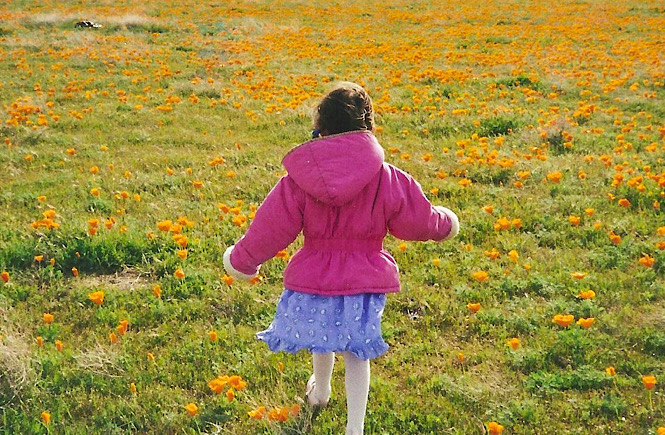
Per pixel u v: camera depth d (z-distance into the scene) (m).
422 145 8.56
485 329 4.24
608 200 6.25
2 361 3.56
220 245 5.39
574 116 9.71
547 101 11.34
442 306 4.51
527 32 21.28
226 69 14.38
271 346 3.03
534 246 5.45
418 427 3.35
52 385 3.59
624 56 16.05
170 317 4.41
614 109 10.22
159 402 3.51
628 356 3.87
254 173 7.27
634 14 25.91
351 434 3.01
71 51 16.12
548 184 6.74
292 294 3.01
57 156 8.16
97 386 3.62
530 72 13.88
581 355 3.89
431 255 5.33
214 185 6.85
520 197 6.46
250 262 2.96
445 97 11.84
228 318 4.42
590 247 5.42
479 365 3.86
